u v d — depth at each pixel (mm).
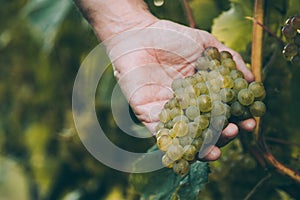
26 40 1204
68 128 1091
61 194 1142
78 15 1067
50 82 1165
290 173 691
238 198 771
